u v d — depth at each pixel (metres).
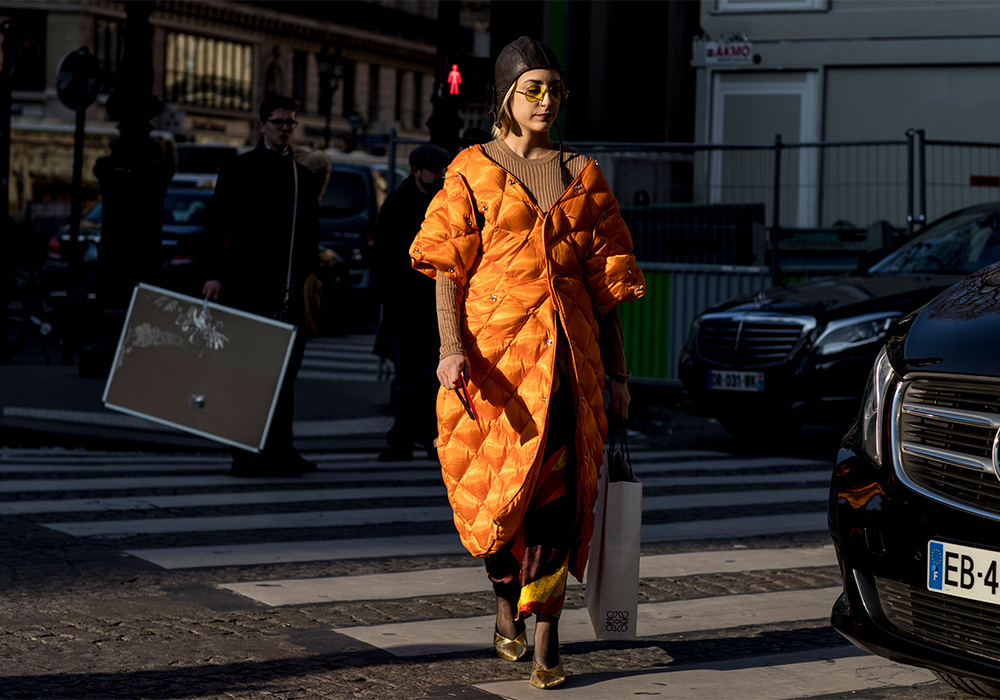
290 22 59.91
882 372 3.83
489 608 4.94
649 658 4.40
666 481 8.22
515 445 3.94
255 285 7.73
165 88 53.81
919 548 3.56
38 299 14.62
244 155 7.75
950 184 14.70
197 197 18.31
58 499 6.86
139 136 11.86
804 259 12.30
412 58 69.50
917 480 3.61
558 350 4.01
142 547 5.76
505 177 4.03
